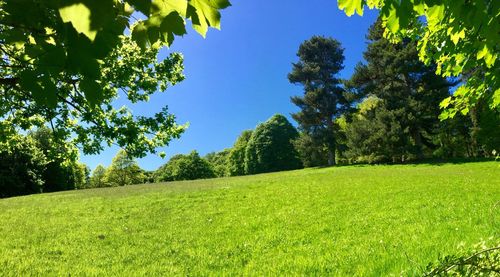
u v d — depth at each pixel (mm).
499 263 3639
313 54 62594
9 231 15805
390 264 7629
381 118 47562
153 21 2059
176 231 14828
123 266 10430
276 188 25938
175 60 13789
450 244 8547
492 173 26297
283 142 77125
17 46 2377
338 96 61094
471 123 48375
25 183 55625
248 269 9180
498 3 2859
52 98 2084
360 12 3199
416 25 7176
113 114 11172
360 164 51312
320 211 16656
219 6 2092
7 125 8680
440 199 16844
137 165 97438
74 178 67812
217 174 107688
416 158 48000
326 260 9031
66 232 15367
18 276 9547
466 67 5852
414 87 49125
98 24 1440
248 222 15547
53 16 2098
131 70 11062
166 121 12305
